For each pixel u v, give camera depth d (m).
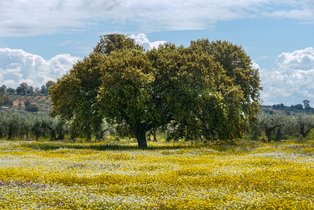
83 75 61.91
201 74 59.03
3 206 16.45
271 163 33.16
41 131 100.50
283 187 21.23
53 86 64.06
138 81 55.00
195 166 31.38
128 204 16.95
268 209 16.33
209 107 59.88
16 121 99.12
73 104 60.47
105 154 41.09
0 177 24.58
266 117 98.06
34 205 16.61
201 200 17.62
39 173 26.61
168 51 64.88
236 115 61.00
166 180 23.86
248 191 20.27
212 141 64.75
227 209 16.31
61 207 16.73
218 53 70.38
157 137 102.00
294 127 98.81
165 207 16.62
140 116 57.66
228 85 64.62
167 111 59.78
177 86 57.91
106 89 55.31
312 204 16.91
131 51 64.12
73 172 28.05
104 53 72.88
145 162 35.03
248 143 58.97
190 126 60.53
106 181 23.55
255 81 70.75
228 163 33.50
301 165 31.70
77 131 62.44
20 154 43.56
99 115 57.34
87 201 17.66
